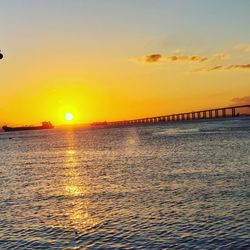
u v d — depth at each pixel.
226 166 49.06
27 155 90.25
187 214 25.45
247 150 69.19
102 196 33.59
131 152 81.44
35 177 49.34
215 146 83.81
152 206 28.39
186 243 19.97
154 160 62.25
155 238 21.00
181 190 34.06
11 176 51.75
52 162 69.12
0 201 33.56
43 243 21.14
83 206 29.84
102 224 24.23
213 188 34.06
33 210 29.22
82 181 43.59
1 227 24.61
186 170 47.50
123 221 24.67
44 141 164.38
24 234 22.88
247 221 23.03
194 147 84.75
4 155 94.44
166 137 137.12
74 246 20.47
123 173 48.44
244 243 19.50
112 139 145.00
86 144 122.12
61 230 23.38
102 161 65.81
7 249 20.52
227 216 24.36
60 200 32.78
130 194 33.72
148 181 40.50
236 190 32.53
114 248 19.89
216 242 19.86
